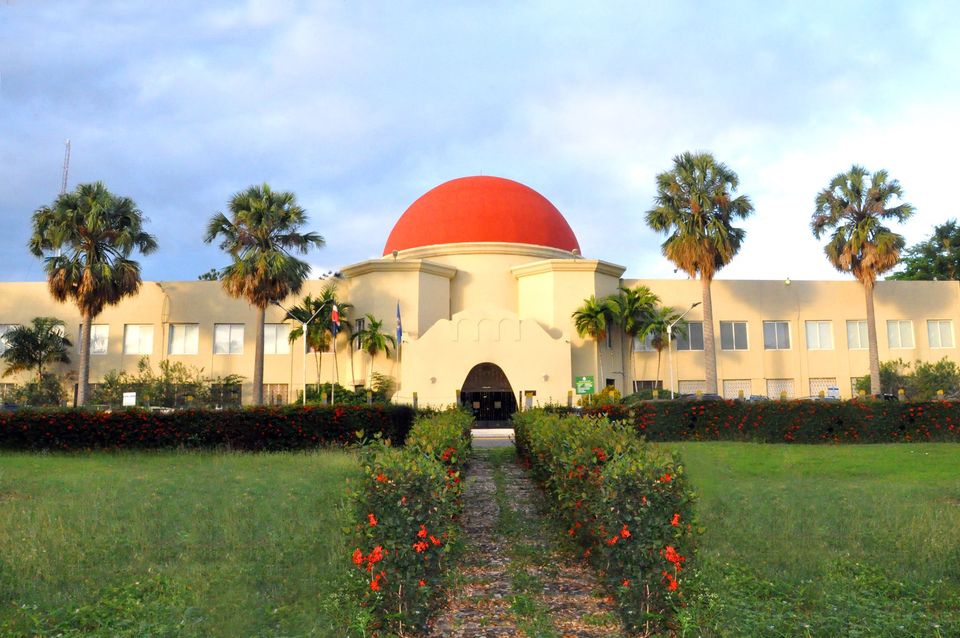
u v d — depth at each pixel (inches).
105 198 1211.2
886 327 1676.9
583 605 270.4
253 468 615.8
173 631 234.4
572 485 325.1
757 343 1641.2
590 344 1498.5
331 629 235.0
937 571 301.9
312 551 334.3
